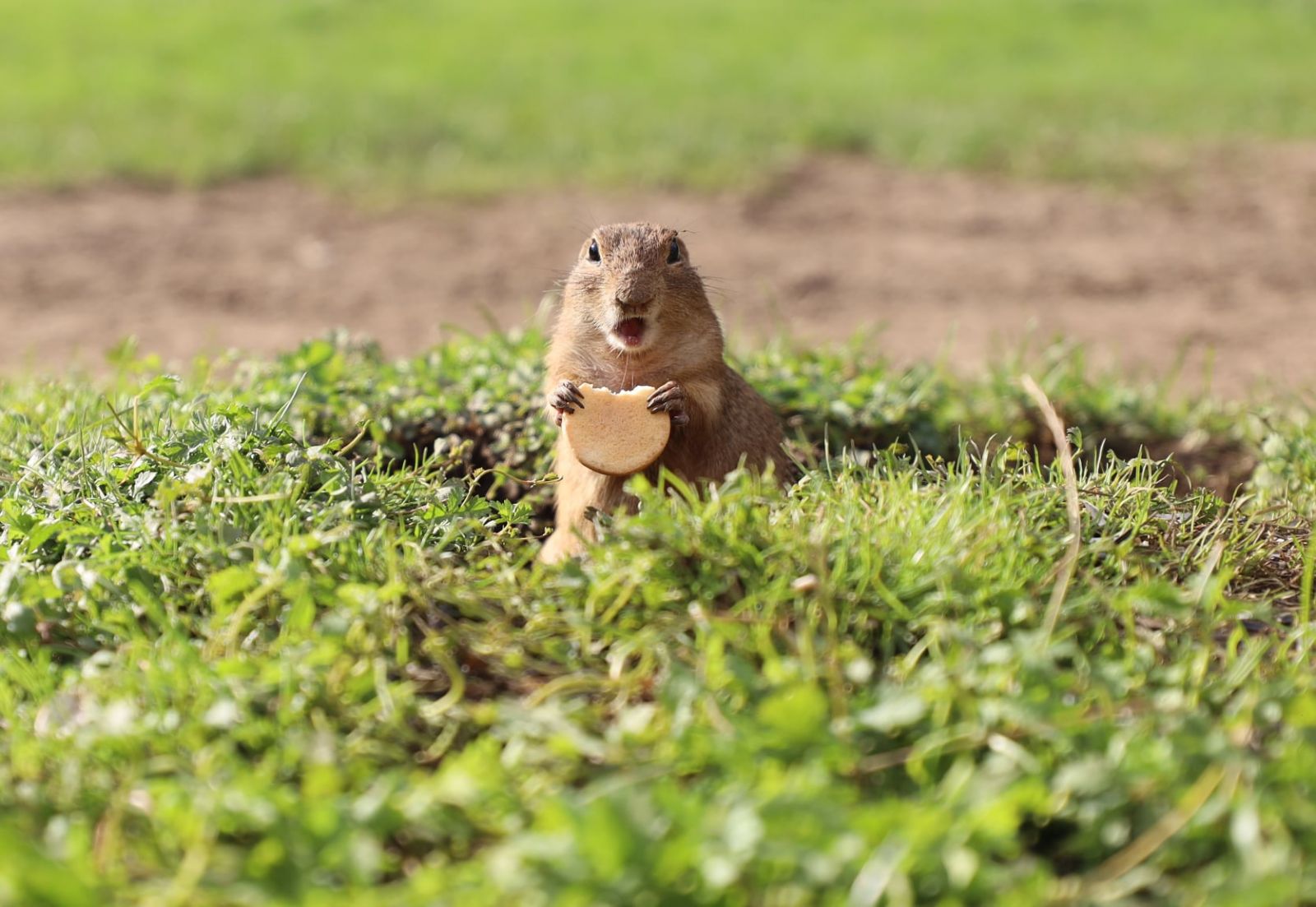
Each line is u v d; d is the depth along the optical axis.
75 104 34.44
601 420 9.46
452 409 11.77
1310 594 8.19
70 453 9.64
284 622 7.15
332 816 5.36
